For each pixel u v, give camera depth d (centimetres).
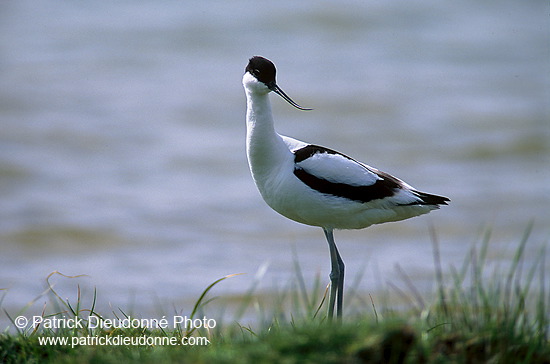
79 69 2419
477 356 596
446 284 1188
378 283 1241
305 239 1487
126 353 624
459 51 2698
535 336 664
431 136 2036
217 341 673
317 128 2083
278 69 2469
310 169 775
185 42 2675
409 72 2497
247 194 1689
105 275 1316
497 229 1520
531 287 1152
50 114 2075
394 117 2147
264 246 1448
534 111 2195
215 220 1561
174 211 1589
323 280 1268
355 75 2436
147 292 1230
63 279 1303
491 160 1906
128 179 1748
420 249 1423
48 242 1469
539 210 1608
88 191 1686
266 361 545
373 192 789
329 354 545
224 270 1334
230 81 2353
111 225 1530
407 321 616
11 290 1253
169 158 1867
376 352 543
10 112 2081
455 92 2344
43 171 1775
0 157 1828
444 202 827
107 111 2112
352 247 1447
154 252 1420
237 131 2039
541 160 1909
